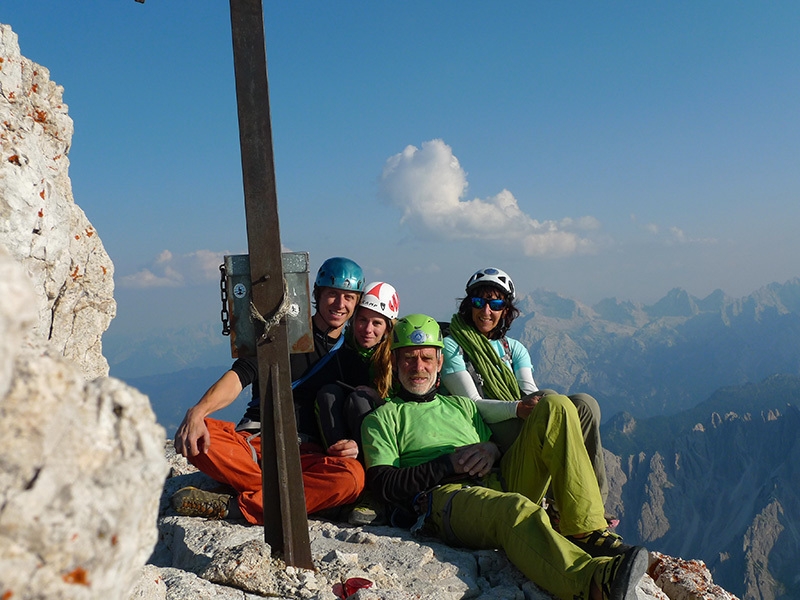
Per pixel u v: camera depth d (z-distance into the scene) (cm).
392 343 636
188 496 561
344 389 645
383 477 571
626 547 480
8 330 126
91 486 149
